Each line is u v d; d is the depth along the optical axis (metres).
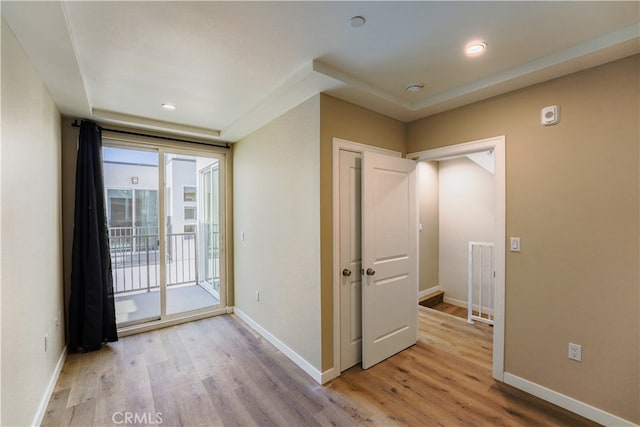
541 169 2.14
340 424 1.88
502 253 2.33
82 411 2.01
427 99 2.62
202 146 3.76
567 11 1.51
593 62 1.86
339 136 2.48
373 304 2.61
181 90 2.47
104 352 2.86
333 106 2.44
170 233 4.58
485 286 4.34
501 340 2.34
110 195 3.64
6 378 1.45
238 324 3.60
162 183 3.55
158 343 3.07
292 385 2.31
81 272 2.87
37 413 1.85
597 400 1.90
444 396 2.17
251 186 3.47
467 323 3.67
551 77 2.07
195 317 3.73
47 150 2.26
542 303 2.14
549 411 2.00
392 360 2.72
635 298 1.77
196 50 1.88
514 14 1.54
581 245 1.97
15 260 1.57
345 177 2.56
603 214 1.88
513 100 2.29
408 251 2.98
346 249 2.57
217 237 4.17
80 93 2.34
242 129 3.35
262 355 2.81
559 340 2.06
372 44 1.82
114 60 1.99
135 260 3.87
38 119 2.00
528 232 2.20
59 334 2.56
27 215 1.76
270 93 2.51
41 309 2.02
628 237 1.79
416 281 3.08
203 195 4.63
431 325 3.60
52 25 1.49
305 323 2.54
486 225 4.41
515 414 1.97
